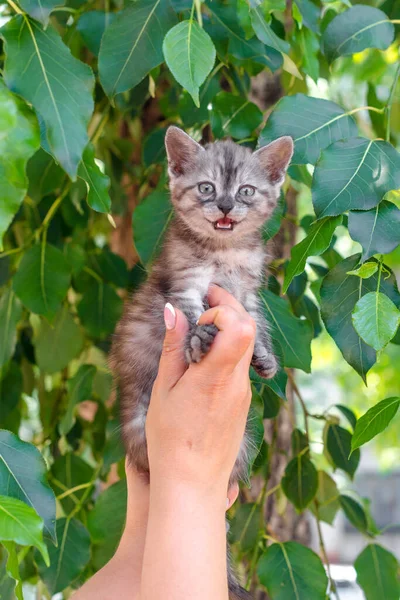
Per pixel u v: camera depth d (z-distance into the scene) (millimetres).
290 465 648
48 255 621
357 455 659
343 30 540
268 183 628
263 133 508
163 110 696
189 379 455
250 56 573
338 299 501
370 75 947
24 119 444
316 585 600
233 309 464
